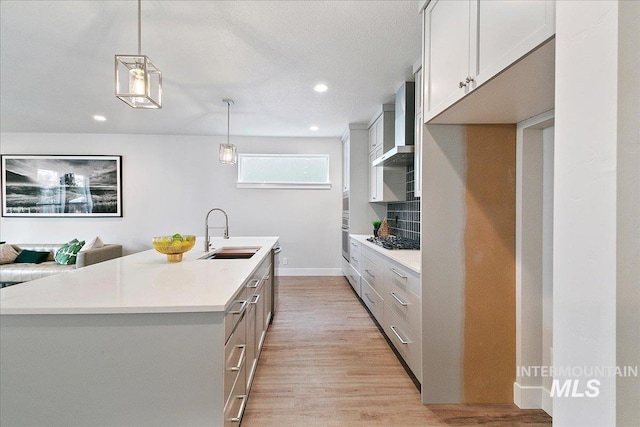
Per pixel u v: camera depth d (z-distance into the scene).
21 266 4.45
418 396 2.05
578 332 0.71
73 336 1.15
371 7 2.07
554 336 0.77
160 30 2.32
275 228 5.84
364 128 4.94
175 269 1.90
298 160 5.92
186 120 4.73
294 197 5.85
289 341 2.90
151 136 5.64
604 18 0.65
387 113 4.02
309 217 5.87
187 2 2.00
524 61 1.15
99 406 1.16
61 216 5.47
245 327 1.71
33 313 1.12
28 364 1.14
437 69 1.77
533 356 1.93
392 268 2.63
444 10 1.68
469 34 1.44
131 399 1.17
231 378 1.36
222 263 2.13
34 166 5.43
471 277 1.96
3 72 3.02
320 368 2.41
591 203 0.68
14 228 5.43
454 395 1.97
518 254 1.95
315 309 3.85
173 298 1.24
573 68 0.72
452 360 1.96
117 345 1.16
